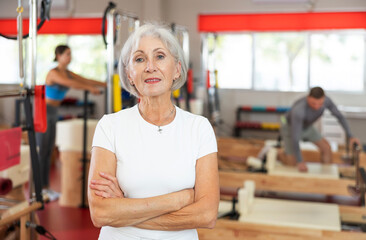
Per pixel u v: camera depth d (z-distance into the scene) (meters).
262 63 8.45
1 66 9.27
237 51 8.50
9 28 9.01
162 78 1.47
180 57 1.52
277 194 5.11
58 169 6.34
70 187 4.51
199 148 1.52
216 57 8.57
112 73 3.72
